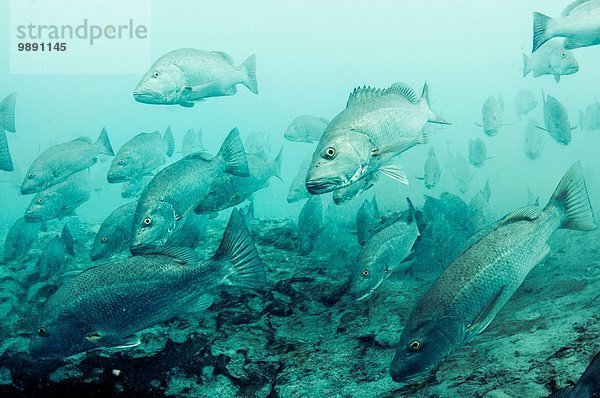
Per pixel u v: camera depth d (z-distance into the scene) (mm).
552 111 8430
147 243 4230
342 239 8008
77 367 4418
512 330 4016
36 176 6516
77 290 3398
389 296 5340
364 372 4008
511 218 2977
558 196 3148
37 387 4402
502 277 2811
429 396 3334
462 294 2715
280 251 7316
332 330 4812
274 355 4434
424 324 2674
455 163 11234
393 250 4551
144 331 4766
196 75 5793
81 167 6938
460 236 6441
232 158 4859
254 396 3982
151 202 4254
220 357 4434
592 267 5195
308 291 5566
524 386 3076
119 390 4242
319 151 3354
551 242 6641
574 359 3205
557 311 4160
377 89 3803
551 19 5477
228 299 5359
